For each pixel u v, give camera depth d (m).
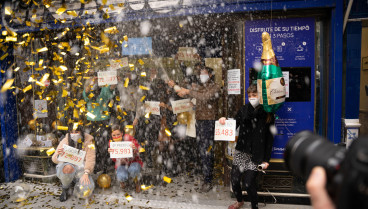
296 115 3.69
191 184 4.57
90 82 4.92
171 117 5.21
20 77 4.98
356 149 0.55
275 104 3.11
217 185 4.49
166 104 5.03
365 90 3.55
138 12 4.04
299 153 0.79
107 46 4.21
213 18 3.92
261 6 3.59
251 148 3.24
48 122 5.02
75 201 4.01
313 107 3.67
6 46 4.53
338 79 3.50
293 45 3.65
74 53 5.15
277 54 3.69
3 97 4.84
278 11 3.64
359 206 0.50
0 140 4.89
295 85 3.68
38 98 4.95
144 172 5.16
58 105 5.03
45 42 4.62
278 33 3.67
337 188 0.55
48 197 4.18
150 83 5.48
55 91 4.80
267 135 3.21
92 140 4.20
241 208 3.64
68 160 3.93
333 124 3.56
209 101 4.19
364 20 3.47
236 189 3.47
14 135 4.96
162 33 4.69
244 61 3.80
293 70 3.67
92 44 5.05
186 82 5.22
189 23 4.15
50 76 4.97
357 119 3.57
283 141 3.73
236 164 3.39
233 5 3.67
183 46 5.86
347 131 3.55
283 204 3.73
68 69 5.10
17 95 5.00
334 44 3.48
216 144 5.45
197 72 4.34
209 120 4.20
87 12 4.29
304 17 3.61
